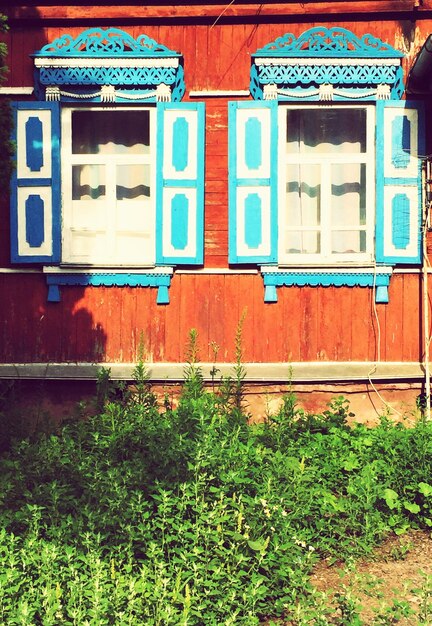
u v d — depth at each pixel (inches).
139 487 258.1
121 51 375.6
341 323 373.4
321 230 378.0
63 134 380.2
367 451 311.1
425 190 371.9
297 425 335.6
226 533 228.4
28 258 374.6
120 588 205.0
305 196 380.2
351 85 374.3
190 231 373.4
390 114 373.4
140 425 309.7
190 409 318.7
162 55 372.5
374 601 227.9
